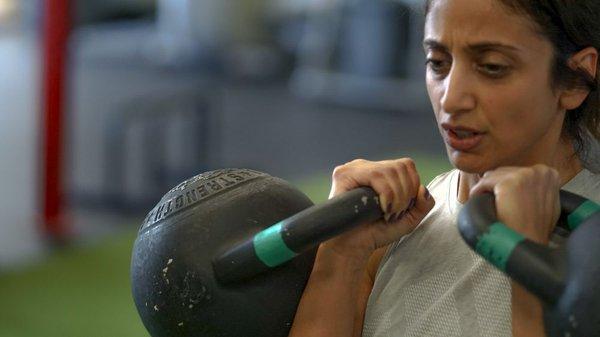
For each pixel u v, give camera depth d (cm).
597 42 119
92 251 523
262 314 127
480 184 113
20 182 645
